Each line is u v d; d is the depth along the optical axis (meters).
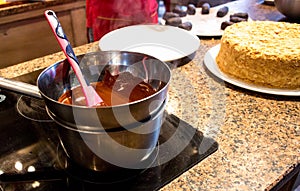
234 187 0.48
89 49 1.00
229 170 0.51
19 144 0.59
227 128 0.62
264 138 0.59
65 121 0.44
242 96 0.74
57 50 1.88
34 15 1.67
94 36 1.35
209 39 1.10
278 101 0.72
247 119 0.65
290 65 0.72
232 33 0.87
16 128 0.64
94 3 1.28
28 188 0.49
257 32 0.88
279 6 1.26
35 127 0.64
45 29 1.76
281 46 0.77
